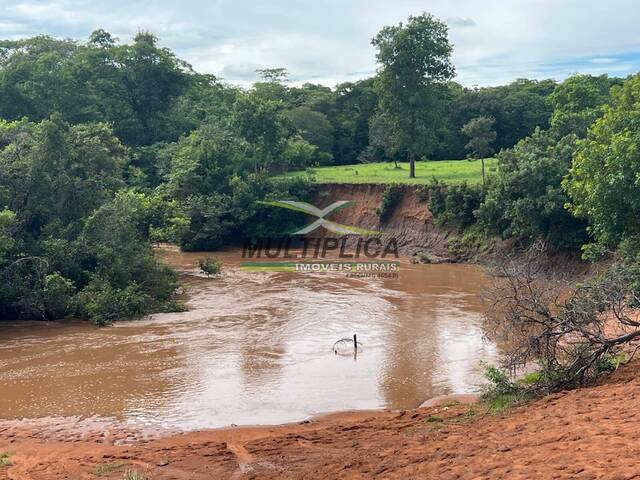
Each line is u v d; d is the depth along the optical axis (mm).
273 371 19125
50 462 13016
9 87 54281
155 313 26984
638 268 18359
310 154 59656
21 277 26812
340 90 75062
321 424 15016
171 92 62844
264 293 30875
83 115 56875
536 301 14125
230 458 12664
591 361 13758
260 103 52938
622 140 21688
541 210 33719
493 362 19375
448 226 41906
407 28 46375
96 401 16922
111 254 28609
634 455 8039
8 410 16375
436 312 26000
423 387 17547
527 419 11398
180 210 43562
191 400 16891
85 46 64875
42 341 22828
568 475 7746
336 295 29938
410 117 48656
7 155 29625
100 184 32312
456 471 9086
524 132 67875
